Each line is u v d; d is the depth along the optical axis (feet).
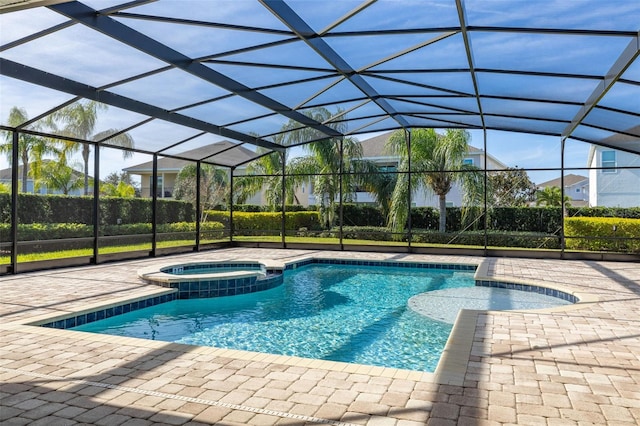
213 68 25.93
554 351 14.46
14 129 30.50
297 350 19.20
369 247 48.73
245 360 13.57
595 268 35.19
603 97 27.99
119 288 25.99
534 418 9.70
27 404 10.44
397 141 57.26
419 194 57.82
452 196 62.28
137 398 10.78
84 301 22.35
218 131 39.52
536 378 12.09
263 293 30.94
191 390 11.27
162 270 32.45
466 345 15.07
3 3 13.16
